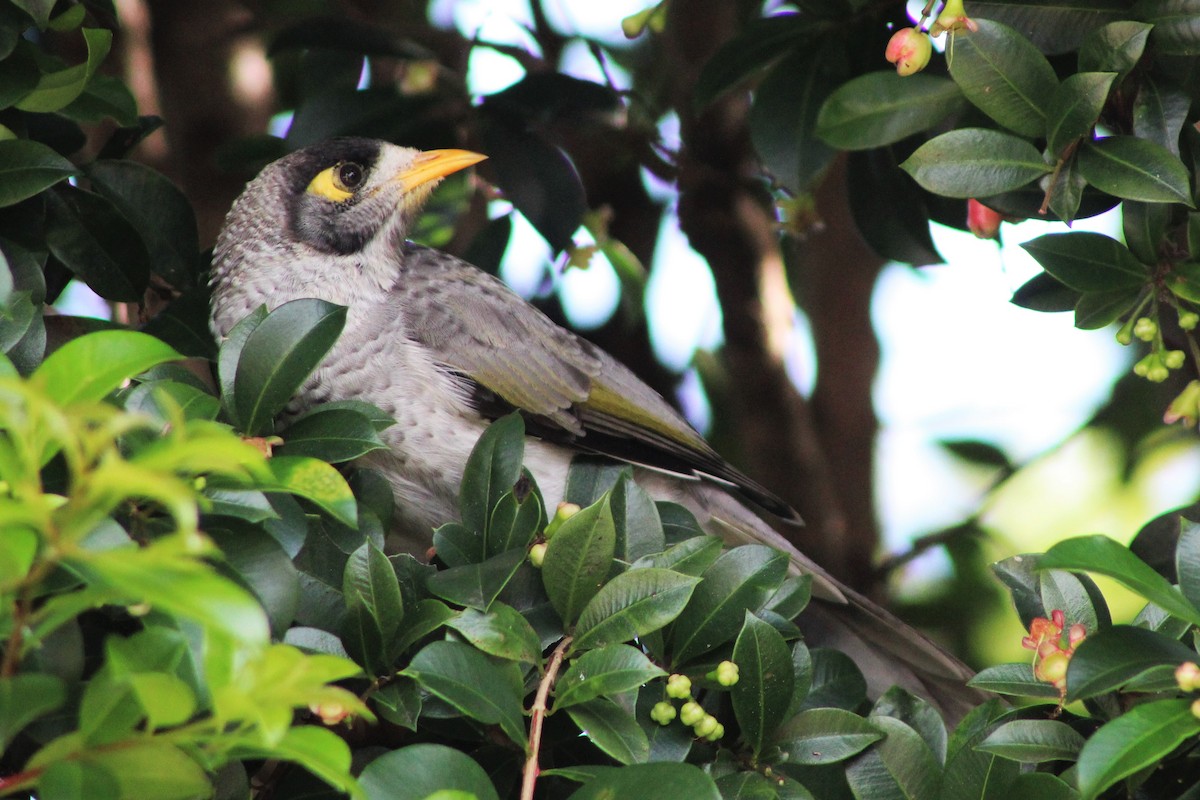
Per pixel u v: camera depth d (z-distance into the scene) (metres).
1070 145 6.75
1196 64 7.29
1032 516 13.02
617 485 6.46
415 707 5.52
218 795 5.16
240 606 3.44
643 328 12.46
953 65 6.82
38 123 8.09
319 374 9.00
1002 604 12.03
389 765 4.71
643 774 4.81
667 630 6.24
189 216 8.72
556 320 11.93
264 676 3.78
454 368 9.20
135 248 7.95
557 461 9.48
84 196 7.83
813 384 13.19
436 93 10.06
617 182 12.30
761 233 12.07
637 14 9.36
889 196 9.34
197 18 12.48
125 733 3.89
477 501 6.46
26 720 3.75
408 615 5.73
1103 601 6.10
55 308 10.66
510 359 9.31
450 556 6.30
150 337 4.60
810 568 9.20
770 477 12.20
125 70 11.66
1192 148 7.20
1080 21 7.28
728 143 11.77
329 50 10.37
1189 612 4.80
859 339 13.08
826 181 12.76
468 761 4.79
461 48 11.37
